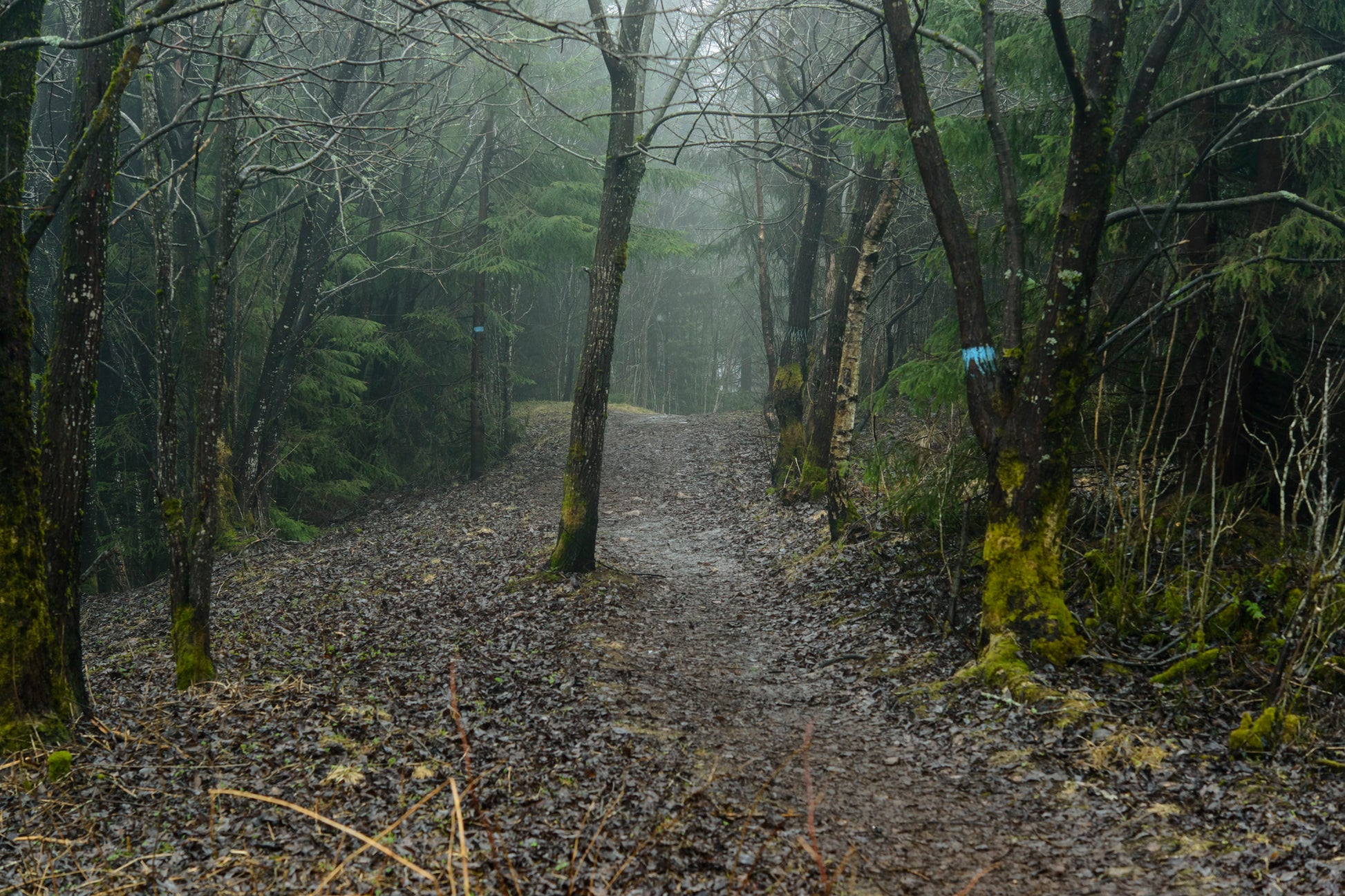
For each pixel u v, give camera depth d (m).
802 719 6.86
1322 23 8.38
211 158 17.66
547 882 4.04
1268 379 9.25
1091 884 4.07
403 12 15.89
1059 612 6.93
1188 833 4.41
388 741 6.00
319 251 18.03
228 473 17.98
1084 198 6.96
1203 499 8.59
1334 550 5.77
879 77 13.92
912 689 6.98
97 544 17.80
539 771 5.47
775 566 12.67
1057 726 5.77
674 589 11.75
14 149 5.76
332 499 22.23
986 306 9.45
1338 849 4.01
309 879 4.14
